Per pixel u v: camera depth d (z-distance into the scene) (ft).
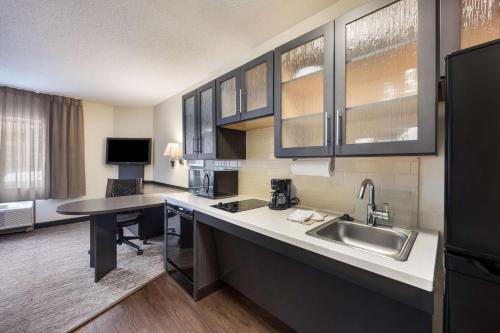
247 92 5.98
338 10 5.35
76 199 13.34
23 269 7.64
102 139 14.38
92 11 5.48
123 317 5.34
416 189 4.22
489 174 2.08
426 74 3.13
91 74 9.38
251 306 5.80
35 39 6.70
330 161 4.71
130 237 9.38
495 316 2.06
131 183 11.00
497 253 2.04
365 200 4.85
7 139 10.89
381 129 3.77
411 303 2.56
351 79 4.05
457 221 2.27
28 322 5.12
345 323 3.85
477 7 2.92
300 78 4.82
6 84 10.60
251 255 5.51
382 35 3.66
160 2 5.21
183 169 11.87
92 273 7.35
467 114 2.20
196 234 6.05
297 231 3.98
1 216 10.76
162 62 8.34
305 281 4.41
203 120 7.63
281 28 6.34
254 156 7.43
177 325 5.10
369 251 3.13
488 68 2.08
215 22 6.03
